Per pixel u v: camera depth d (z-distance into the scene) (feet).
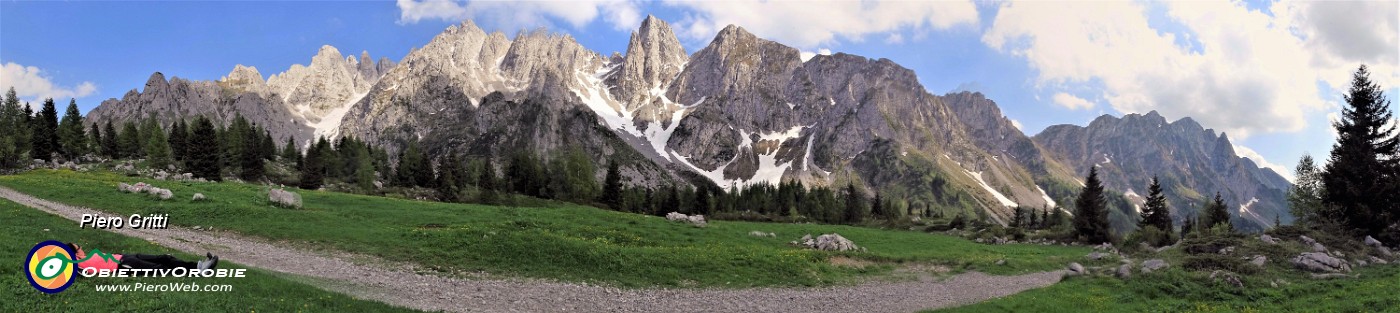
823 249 176.35
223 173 414.41
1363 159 174.09
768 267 138.31
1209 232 252.83
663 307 100.07
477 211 202.39
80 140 428.15
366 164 423.64
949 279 147.64
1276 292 102.94
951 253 196.85
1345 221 176.14
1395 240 162.30
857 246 191.93
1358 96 181.16
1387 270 121.19
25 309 54.44
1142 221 344.49
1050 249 249.34
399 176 471.21
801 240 194.59
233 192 204.44
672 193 485.56
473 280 107.96
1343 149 181.47
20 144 369.30
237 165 439.22
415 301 88.28
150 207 157.17
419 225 164.25
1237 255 147.64
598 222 194.90
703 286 119.24
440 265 116.78
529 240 133.90
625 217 209.87
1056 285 128.47
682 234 185.47
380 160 581.12
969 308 103.91
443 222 172.14
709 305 104.32
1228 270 127.54
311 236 133.39
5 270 64.69
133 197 172.55
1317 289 102.78
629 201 496.64
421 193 423.23
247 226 140.77
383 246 127.65
